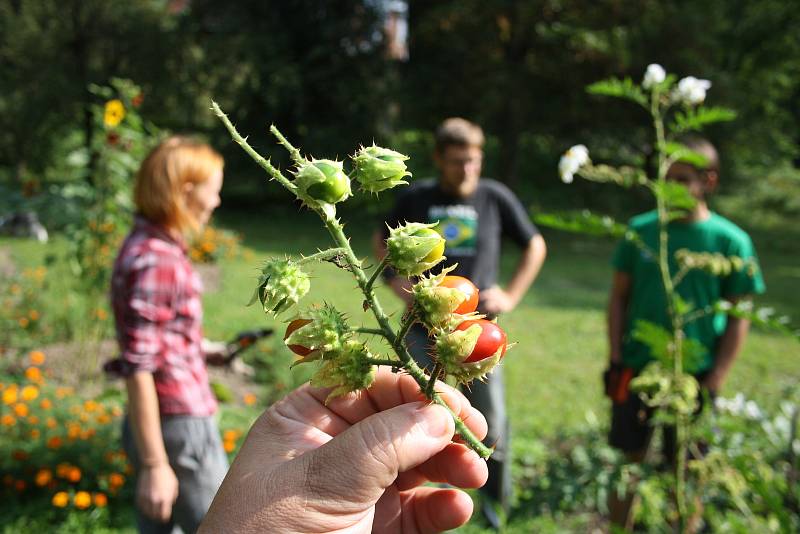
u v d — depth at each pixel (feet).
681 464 8.16
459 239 11.97
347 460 3.41
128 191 18.11
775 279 39.22
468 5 50.60
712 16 50.70
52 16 56.44
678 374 7.92
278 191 61.31
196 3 59.67
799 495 8.66
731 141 57.98
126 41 57.82
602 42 46.50
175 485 7.43
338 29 56.49
